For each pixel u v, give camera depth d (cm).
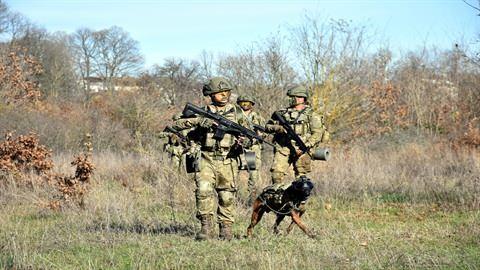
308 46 2333
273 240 971
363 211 1336
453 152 2144
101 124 2911
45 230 1024
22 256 833
